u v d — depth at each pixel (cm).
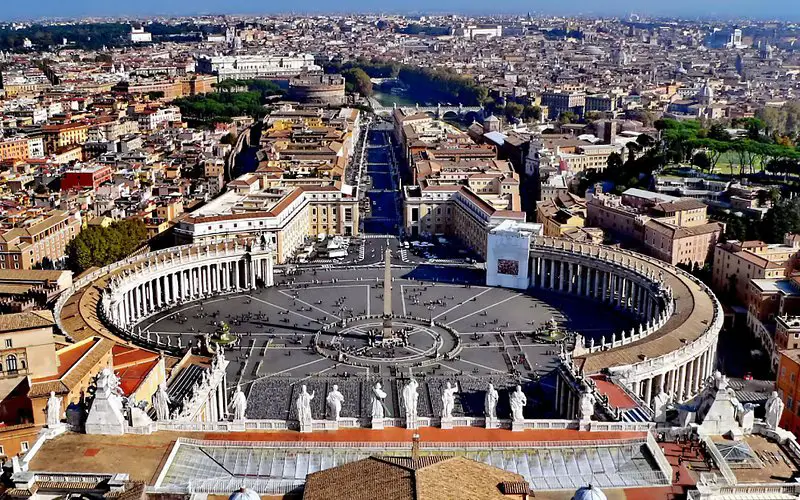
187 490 11019
